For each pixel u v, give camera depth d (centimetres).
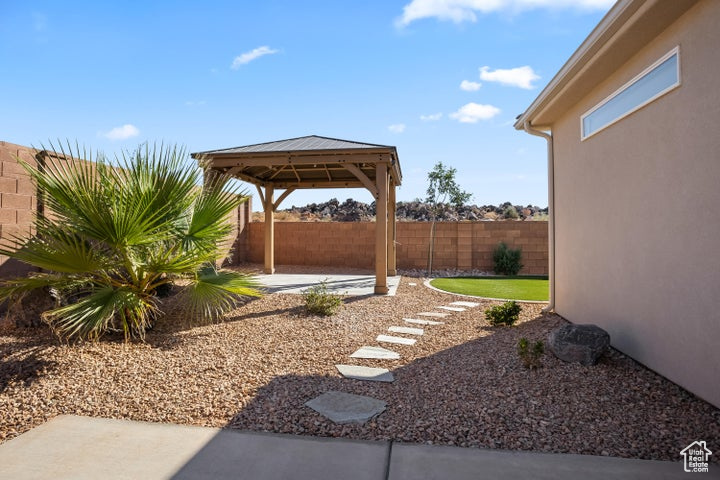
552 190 682
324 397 339
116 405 320
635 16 350
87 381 360
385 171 879
